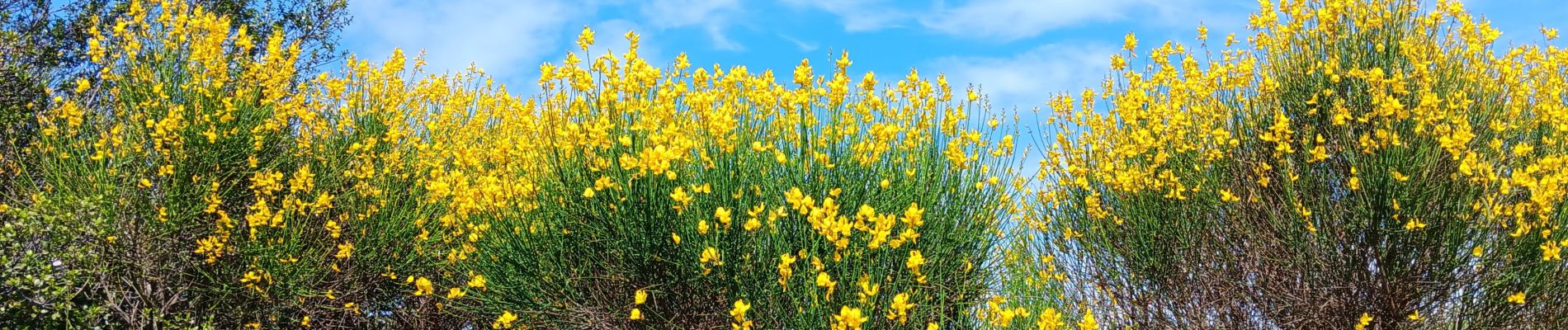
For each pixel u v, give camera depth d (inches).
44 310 203.3
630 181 154.0
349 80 248.8
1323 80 197.8
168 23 234.7
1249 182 197.9
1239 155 199.9
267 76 242.8
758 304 154.9
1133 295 198.7
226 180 238.7
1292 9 204.5
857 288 144.8
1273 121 201.3
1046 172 205.3
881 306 148.3
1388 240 179.9
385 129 247.0
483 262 183.5
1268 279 196.2
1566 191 165.2
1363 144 179.0
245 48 238.7
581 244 168.4
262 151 242.4
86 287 229.1
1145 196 197.5
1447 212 174.9
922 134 171.8
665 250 160.1
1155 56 202.2
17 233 207.5
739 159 157.6
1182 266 195.9
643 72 149.1
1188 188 198.7
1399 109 172.4
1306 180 189.9
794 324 147.6
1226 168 200.4
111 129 236.1
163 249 223.0
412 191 235.1
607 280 170.4
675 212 157.6
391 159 239.6
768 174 161.2
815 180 157.2
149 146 229.8
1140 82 203.2
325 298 228.2
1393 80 179.0
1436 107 169.5
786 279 134.2
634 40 152.1
